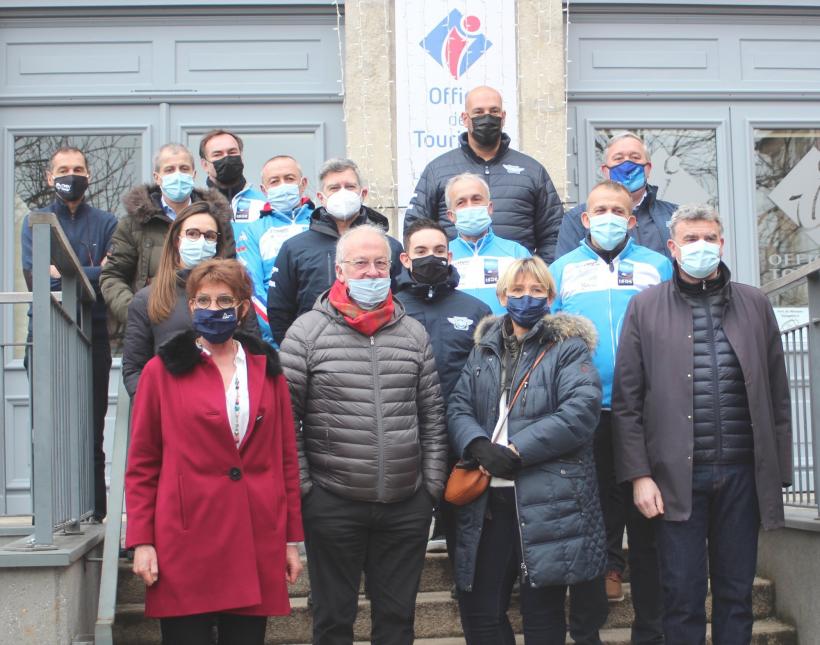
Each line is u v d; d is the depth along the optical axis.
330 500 3.75
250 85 6.83
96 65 6.80
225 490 3.46
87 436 4.88
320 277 4.65
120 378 4.55
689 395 3.91
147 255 4.67
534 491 3.71
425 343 3.94
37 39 6.79
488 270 4.76
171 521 3.44
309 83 6.84
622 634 4.51
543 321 3.90
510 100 6.67
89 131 6.78
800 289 6.96
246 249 5.20
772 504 3.85
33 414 4.14
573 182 6.88
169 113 6.82
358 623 4.60
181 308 3.95
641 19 6.97
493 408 3.88
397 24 6.64
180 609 3.40
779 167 7.04
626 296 4.48
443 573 4.79
